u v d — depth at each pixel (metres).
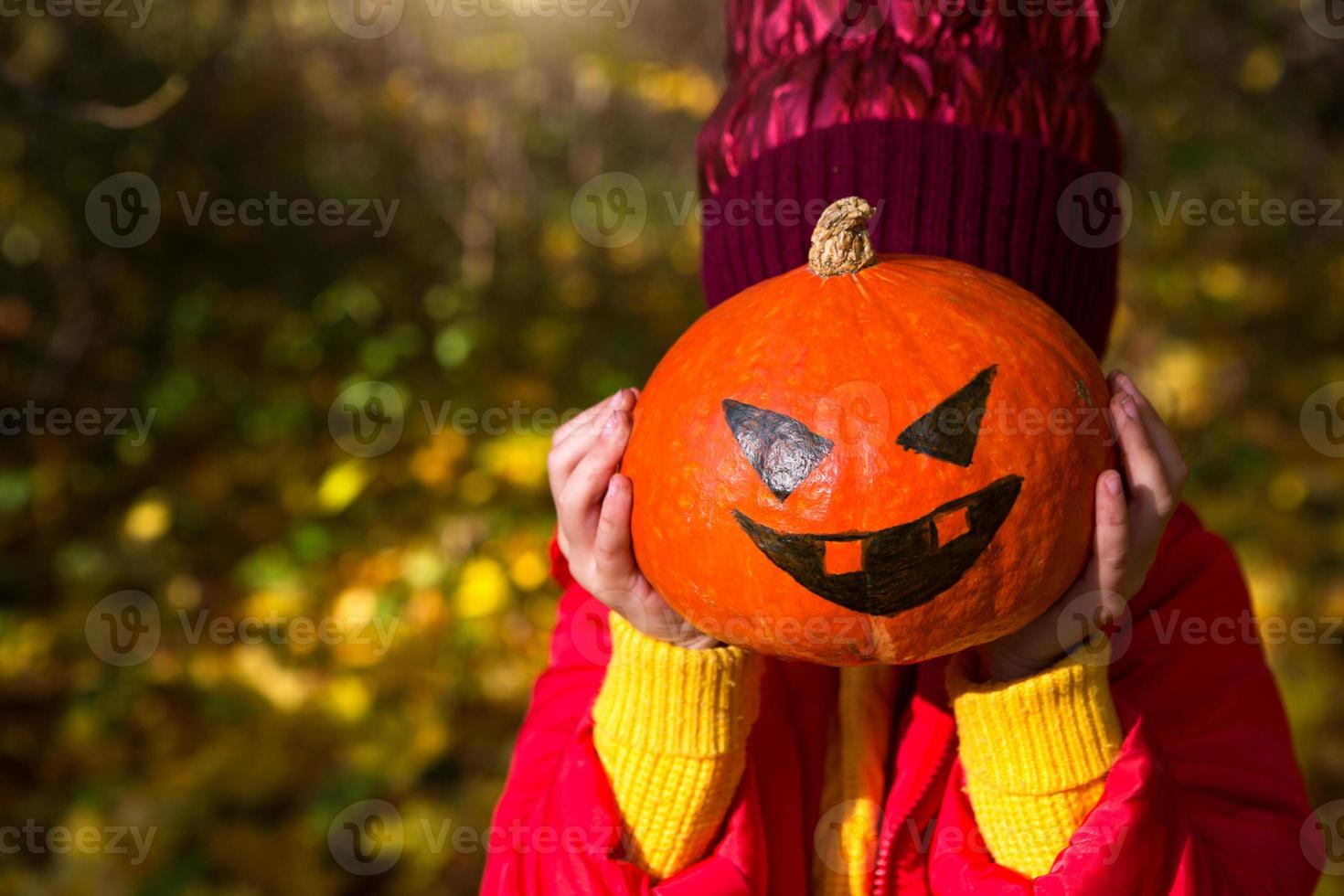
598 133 6.10
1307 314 5.98
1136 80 5.82
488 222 5.74
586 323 5.65
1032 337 1.22
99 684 3.91
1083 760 1.32
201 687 3.95
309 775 3.72
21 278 5.33
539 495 4.55
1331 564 4.73
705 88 5.48
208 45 5.38
